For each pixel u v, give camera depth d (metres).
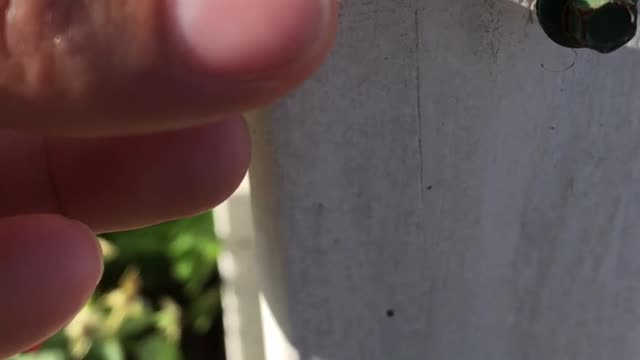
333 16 0.07
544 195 0.11
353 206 0.10
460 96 0.10
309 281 0.11
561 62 0.10
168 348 0.21
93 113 0.07
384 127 0.10
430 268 0.11
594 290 0.11
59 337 0.20
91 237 0.10
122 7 0.07
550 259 0.11
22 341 0.10
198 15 0.07
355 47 0.10
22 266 0.10
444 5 0.10
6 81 0.07
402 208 0.11
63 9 0.07
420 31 0.10
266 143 0.10
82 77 0.07
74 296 0.10
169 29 0.07
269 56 0.07
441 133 0.10
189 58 0.07
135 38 0.07
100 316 0.21
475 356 0.12
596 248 0.11
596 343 0.12
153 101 0.07
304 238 0.11
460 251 0.11
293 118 0.10
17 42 0.07
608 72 0.10
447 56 0.10
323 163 0.10
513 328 0.12
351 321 0.11
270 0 0.07
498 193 0.11
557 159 0.11
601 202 0.11
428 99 0.10
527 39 0.10
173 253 0.21
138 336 0.21
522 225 0.11
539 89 0.10
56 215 0.10
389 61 0.10
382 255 0.11
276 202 0.10
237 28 0.07
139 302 0.21
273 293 0.11
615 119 0.10
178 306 0.22
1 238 0.10
